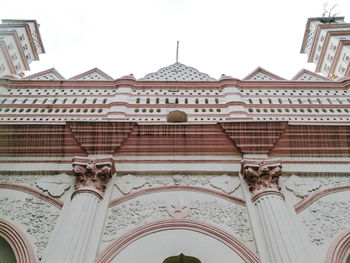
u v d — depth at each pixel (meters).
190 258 7.07
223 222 7.78
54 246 6.77
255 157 9.16
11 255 7.23
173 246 7.24
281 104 11.47
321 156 9.46
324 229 7.64
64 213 7.78
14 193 8.39
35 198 8.27
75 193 7.99
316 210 8.11
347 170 9.08
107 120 9.84
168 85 12.42
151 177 8.92
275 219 7.29
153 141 9.48
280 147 9.46
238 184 8.71
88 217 7.37
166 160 9.27
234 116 10.70
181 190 8.58
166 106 11.28
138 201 8.27
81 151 9.39
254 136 9.38
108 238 7.36
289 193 8.43
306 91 12.45
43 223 7.65
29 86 12.27
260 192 8.03
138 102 11.55
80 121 9.38
